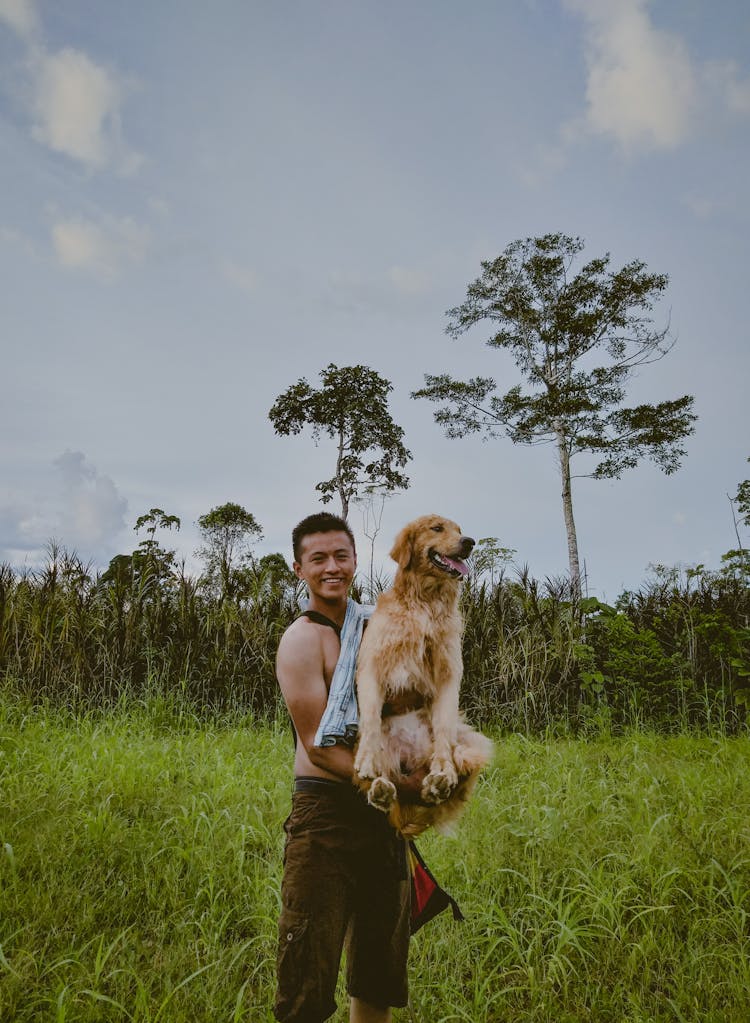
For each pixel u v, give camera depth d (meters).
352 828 1.98
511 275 22.25
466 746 2.31
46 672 8.22
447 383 21.66
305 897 1.90
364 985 2.02
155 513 21.03
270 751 6.39
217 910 3.35
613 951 3.04
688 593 9.46
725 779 5.31
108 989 2.76
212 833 4.02
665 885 3.49
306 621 2.14
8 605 8.48
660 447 19.69
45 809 4.25
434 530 2.64
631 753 6.43
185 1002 2.64
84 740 6.06
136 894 3.46
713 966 2.92
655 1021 2.55
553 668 8.46
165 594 9.46
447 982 2.81
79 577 8.93
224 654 8.65
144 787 4.84
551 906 3.24
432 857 3.86
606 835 4.17
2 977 2.71
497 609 8.98
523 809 4.43
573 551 19.81
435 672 2.47
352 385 28.25
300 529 2.24
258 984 2.86
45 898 3.28
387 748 2.26
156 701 7.75
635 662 8.30
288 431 29.08
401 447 28.64
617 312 21.06
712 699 8.28
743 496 14.43
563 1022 2.64
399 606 2.54
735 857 3.78
